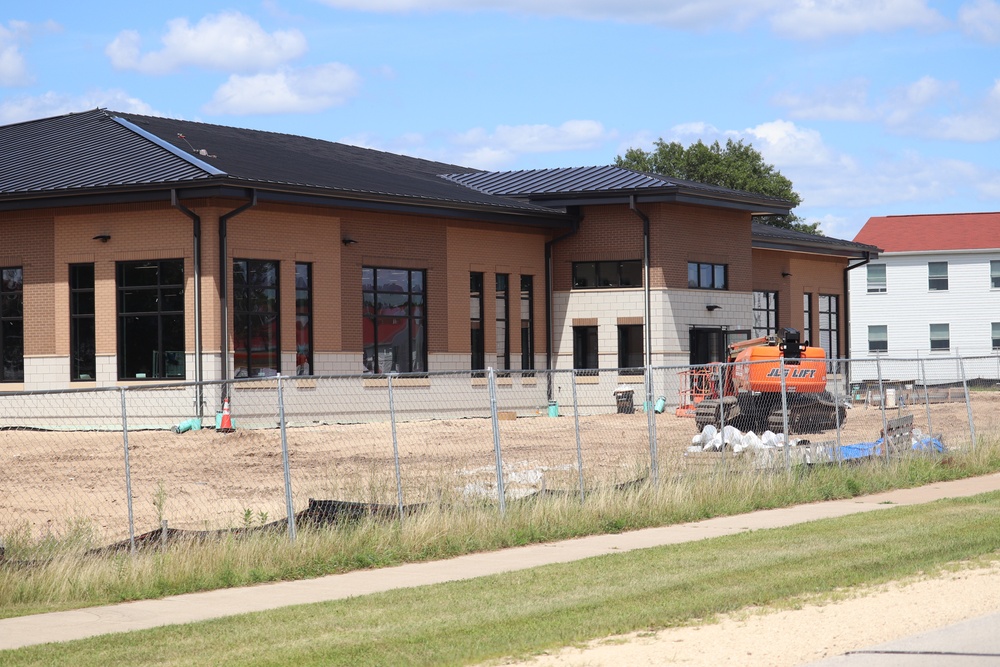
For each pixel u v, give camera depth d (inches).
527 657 358.0
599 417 1309.1
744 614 409.7
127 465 541.0
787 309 1856.5
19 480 829.2
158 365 1202.6
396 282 1364.4
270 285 1235.2
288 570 530.0
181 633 405.7
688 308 1504.7
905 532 591.5
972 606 409.4
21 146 1427.2
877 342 2748.5
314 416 1253.7
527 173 1662.2
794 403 1123.3
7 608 468.1
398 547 572.4
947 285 2701.8
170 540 556.4
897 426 942.4
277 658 362.6
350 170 1470.2
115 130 1395.2
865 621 391.9
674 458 791.1
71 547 554.6
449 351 1412.4
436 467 811.4
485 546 595.2
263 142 1551.4
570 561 542.3
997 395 1550.2
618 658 353.4
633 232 1487.5
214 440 1068.5
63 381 1248.8
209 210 1170.6
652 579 480.1
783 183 3186.5
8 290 1291.8
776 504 738.8
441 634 390.0
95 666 361.4
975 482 848.9
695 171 3157.0
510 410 1482.5
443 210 1370.6
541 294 1528.1
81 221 1238.9
